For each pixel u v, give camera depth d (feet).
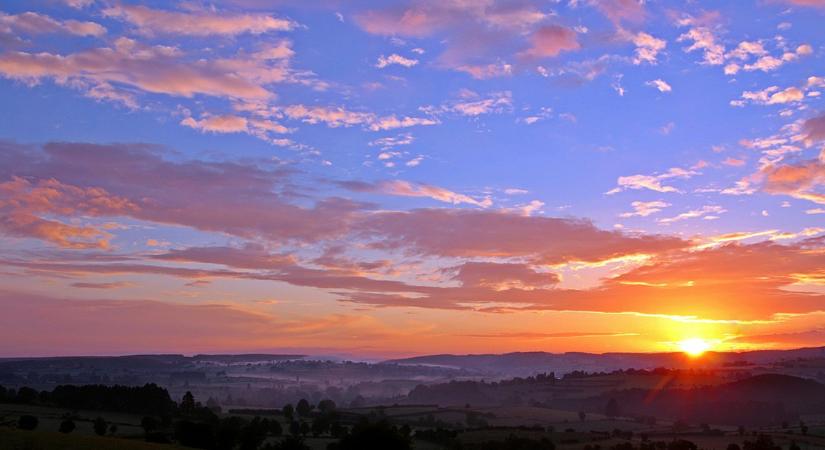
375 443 359.05
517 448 466.70
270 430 499.10
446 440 492.13
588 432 625.00
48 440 293.84
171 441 398.01
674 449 495.82
